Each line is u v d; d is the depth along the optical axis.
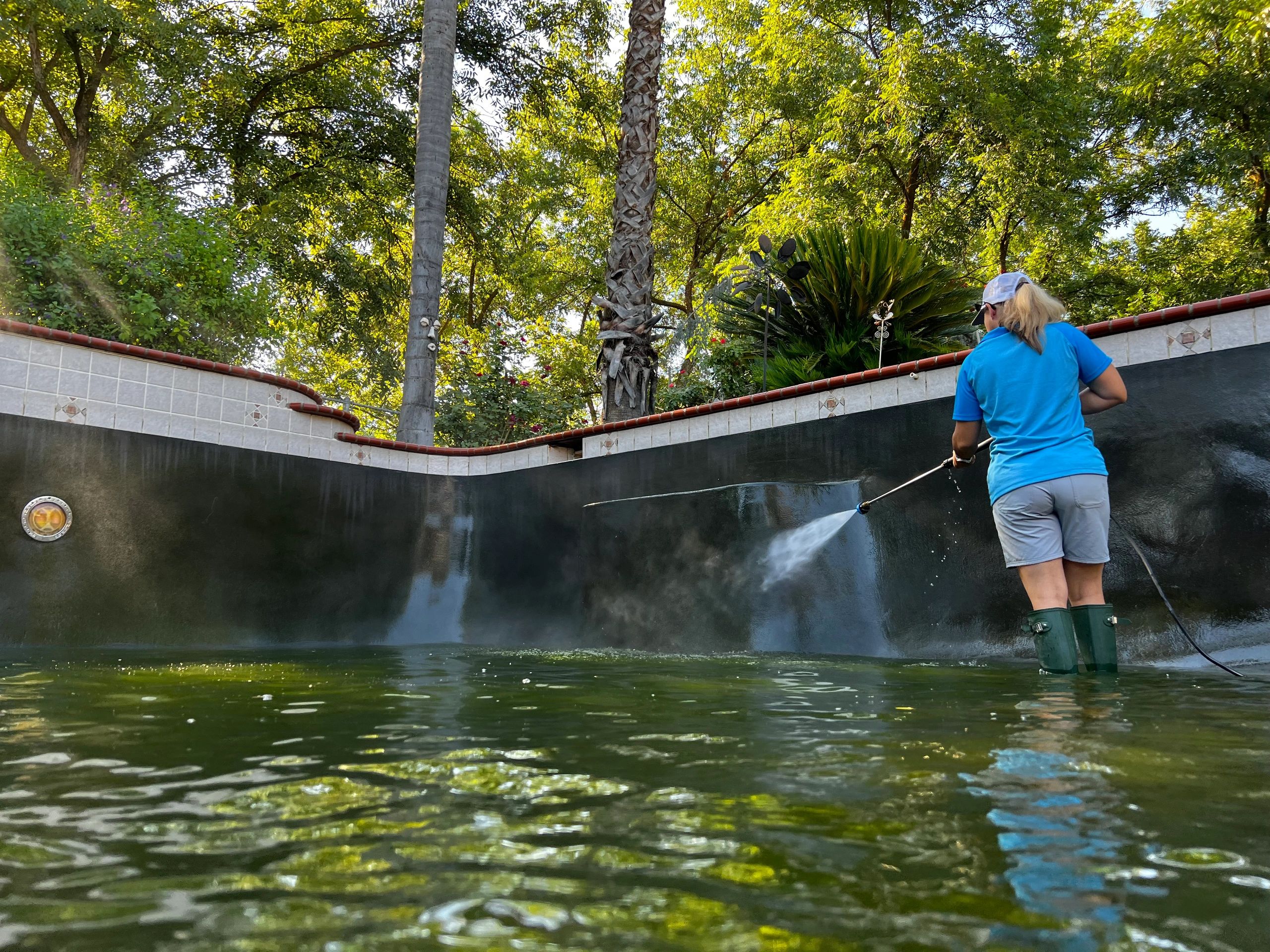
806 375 7.14
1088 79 17.81
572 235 24.02
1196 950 0.65
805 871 0.84
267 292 7.64
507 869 0.85
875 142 15.23
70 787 1.20
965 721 1.80
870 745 1.51
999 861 0.87
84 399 5.10
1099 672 2.99
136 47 14.16
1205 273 17.92
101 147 15.46
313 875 0.83
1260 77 16.14
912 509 4.52
